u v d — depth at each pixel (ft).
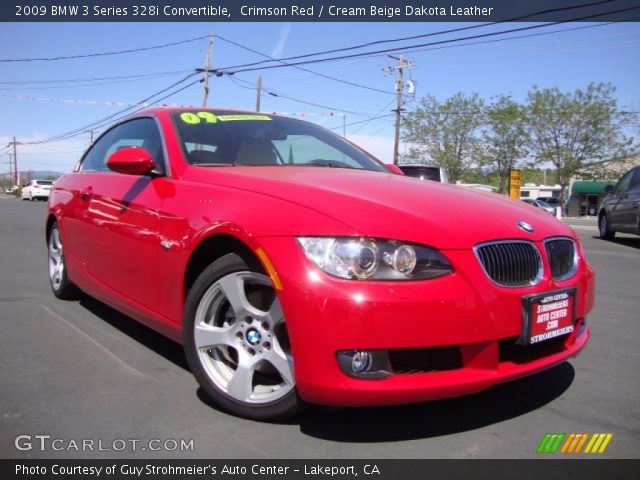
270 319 8.14
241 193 9.00
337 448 7.88
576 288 9.06
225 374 8.93
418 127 141.18
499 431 8.51
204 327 8.93
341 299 7.20
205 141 11.44
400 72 112.78
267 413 8.27
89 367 10.80
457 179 138.72
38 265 22.50
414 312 7.23
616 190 42.52
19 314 14.51
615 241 42.45
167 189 10.36
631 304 17.61
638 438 8.40
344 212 7.80
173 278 9.63
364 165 12.94
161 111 12.49
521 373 8.03
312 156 12.43
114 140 14.02
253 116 13.12
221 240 8.91
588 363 11.75
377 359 7.35
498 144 137.90
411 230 7.66
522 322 7.97
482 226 8.26
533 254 8.52
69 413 8.80
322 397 7.39
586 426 8.76
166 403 9.20
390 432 8.38
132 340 12.51
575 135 134.10
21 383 9.96
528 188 216.33
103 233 12.13
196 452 7.69
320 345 7.27
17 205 84.43
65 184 15.60
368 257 7.35
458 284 7.54
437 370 7.66
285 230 7.84
